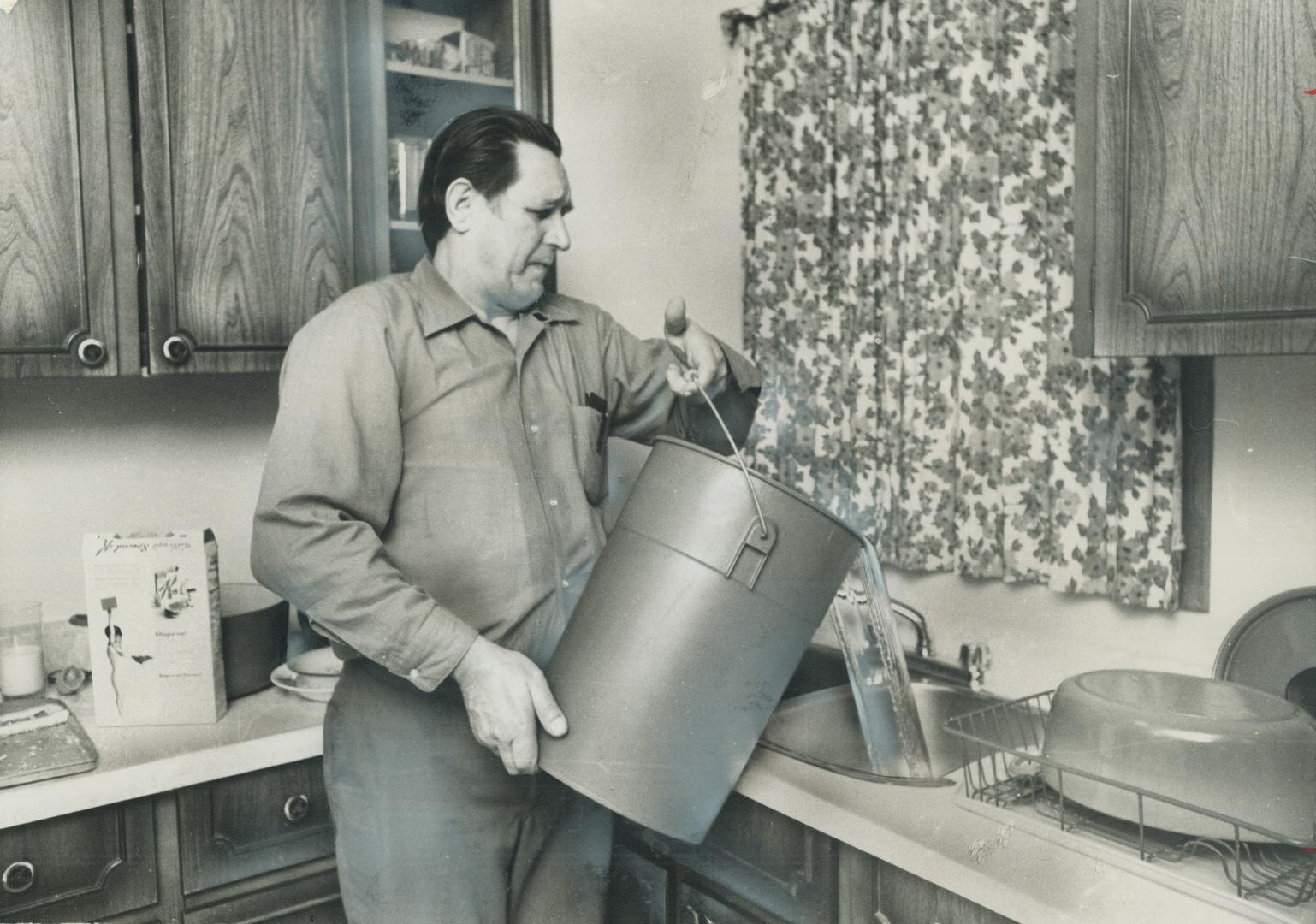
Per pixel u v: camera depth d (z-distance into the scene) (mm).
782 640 1037
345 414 1084
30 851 1145
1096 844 978
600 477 1354
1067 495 1470
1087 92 1032
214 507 1702
